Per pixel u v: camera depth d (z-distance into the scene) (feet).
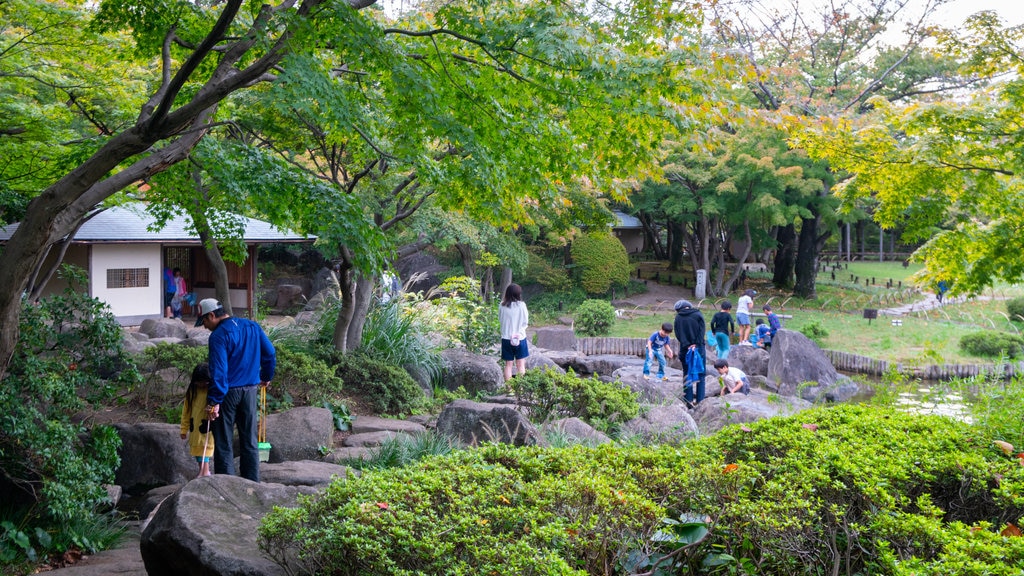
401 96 21.47
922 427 15.37
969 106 29.89
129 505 24.94
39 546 18.90
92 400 23.98
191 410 23.26
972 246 35.04
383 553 9.87
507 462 13.76
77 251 75.20
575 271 118.62
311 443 27.89
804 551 11.06
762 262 170.19
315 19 19.89
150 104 22.21
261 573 11.39
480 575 9.55
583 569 10.42
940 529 10.38
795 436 14.01
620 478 12.23
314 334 42.27
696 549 11.37
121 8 24.99
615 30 22.29
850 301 119.96
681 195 110.32
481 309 55.88
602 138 23.82
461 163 23.54
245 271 88.69
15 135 33.86
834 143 31.58
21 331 21.20
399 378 37.88
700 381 41.16
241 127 37.04
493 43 21.42
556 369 32.48
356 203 23.76
